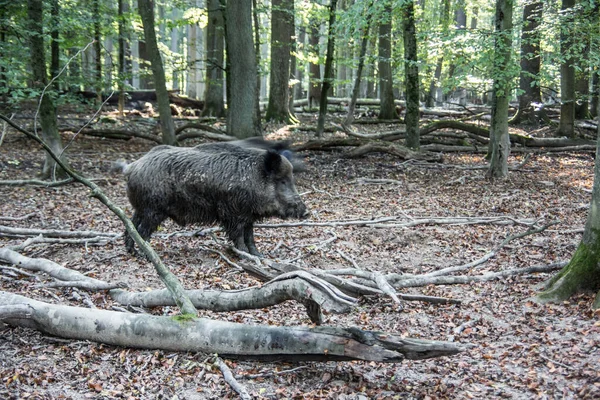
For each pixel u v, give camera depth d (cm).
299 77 3625
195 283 716
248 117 1600
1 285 690
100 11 1803
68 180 708
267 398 448
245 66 1582
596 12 1371
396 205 1195
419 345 443
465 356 520
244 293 564
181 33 4450
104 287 647
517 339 552
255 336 489
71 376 484
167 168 789
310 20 2452
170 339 512
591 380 456
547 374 476
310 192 1308
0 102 1839
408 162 1659
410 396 450
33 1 1245
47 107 1298
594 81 2388
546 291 657
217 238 934
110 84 1766
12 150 1619
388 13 1509
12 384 462
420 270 789
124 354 518
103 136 1894
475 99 3797
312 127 2219
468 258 839
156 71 1641
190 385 469
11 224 981
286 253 859
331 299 487
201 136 1814
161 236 920
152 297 610
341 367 502
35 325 552
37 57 1273
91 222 1006
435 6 3022
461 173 1555
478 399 442
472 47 1325
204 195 794
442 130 2228
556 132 2055
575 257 659
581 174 1559
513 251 861
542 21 1373
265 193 797
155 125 2211
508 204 1201
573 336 545
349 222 1005
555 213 1123
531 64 2228
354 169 1584
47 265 705
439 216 1098
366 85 3791
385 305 652
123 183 1352
